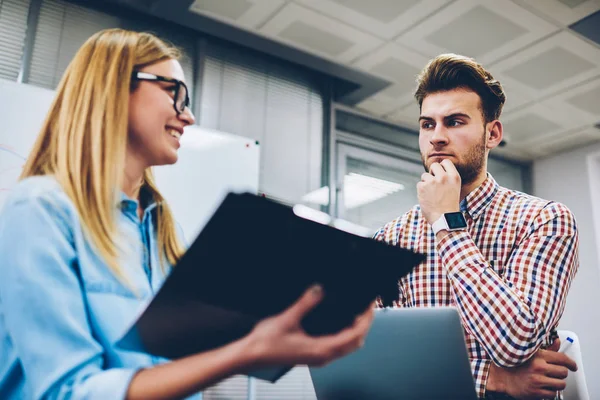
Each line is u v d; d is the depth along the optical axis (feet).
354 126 12.92
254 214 1.69
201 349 2.10
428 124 4.38
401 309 2.96
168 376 1.83
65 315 2.01
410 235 4.54
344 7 9.44
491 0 9.16
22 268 2.02
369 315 2.07
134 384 1.83
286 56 10.82
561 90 11.80
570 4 9.23
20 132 7.14
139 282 2.45
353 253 1.90
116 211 2.49
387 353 2.90
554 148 14.88
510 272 3.80
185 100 2.88
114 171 2.51
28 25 8.86
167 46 2.99
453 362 2.81
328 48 10.70
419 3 9.29
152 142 2.75
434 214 3.97
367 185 13.02
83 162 2.47
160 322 1.89
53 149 2.52
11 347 2.07
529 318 3.45
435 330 2.86
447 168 4.10
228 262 1.75
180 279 1.76
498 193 4.33
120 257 2.41
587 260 14.02
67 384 1.89
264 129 11.00
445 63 4.33
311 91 11.98
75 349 1.98
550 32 9.96
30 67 8.68
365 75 11.45
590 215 14.20
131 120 2.70
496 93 4.37
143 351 2.08
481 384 3.67
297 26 10.02
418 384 2.82
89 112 2.57
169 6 9.39
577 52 10.48
